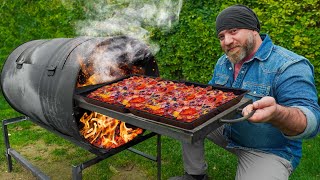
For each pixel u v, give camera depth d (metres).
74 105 1.90
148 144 3.42
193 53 4.32
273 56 1.92
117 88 2.07
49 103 2.01
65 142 3.54
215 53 4.15
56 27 5.19
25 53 2.52
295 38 3.61
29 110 2.35
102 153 1.93
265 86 1.91
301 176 2.71
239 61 2.00
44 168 3.01
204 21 4.24
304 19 3.65
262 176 1.91
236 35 1.91
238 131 2.07
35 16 5.24
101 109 1.71
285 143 1.98
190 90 1.99
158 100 1.79
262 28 3.77
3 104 4.66
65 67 1.94
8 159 2.92
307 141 3.37
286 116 1.45
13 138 3.61
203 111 1.54
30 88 2.21
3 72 2.66
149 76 2.42
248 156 2.04
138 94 1.92
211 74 4.23
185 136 1.33
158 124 1.43
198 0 4.52
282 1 3.82
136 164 3.04
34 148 3.41
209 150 3.25
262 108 1.38
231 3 4.12
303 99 1.69
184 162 2.48
